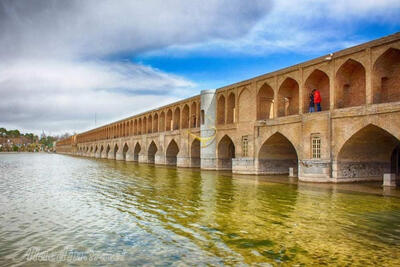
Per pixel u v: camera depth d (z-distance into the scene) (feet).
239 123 79.56
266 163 74.38
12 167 120.98
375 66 50.49
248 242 24.67
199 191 49.52
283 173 76.13
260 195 45.16
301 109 62.59
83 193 50.01
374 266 19.99
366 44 50.90
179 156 105.50
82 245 24.59
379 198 42.06
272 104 76.69
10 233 27.86
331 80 57.11
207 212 34.76
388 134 54.54
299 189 50.37
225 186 54.90
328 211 34.76
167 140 118.01
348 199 41.47
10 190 54.29
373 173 58.90
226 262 20.88
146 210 36.19
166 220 31.53
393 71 52.75
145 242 25.03
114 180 68.69
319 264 20.35
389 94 53.21
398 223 29.68
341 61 55.67
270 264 20.45
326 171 55.62
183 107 109.60
